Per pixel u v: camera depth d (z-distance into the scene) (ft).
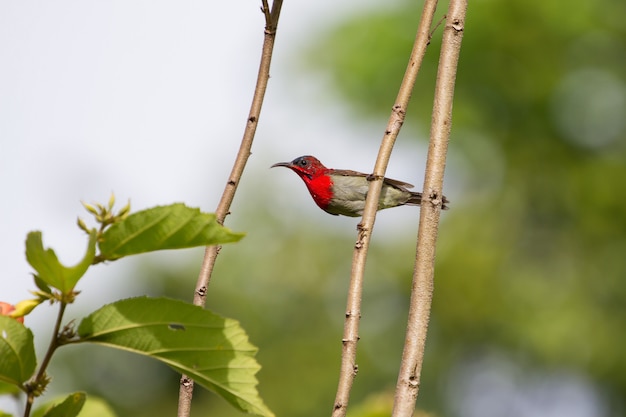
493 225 73.36
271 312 68.08
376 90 71.61
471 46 73.82
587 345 70.33
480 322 71.00
